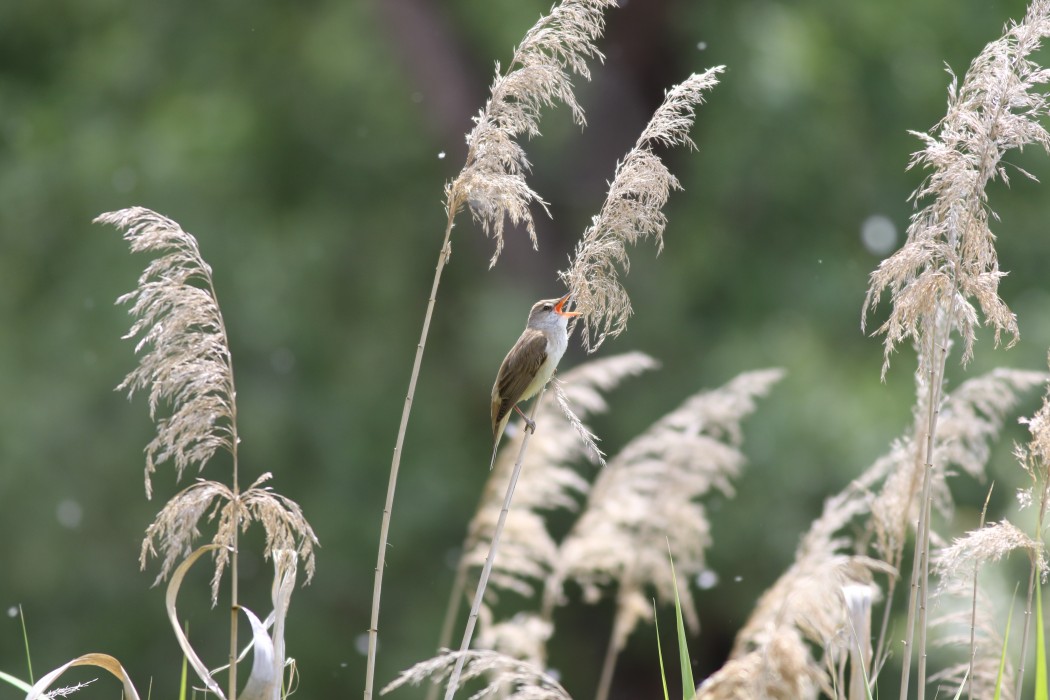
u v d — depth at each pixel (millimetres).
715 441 9172
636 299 17000
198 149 17797
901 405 15820
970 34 18078
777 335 16391
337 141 17953
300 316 16750
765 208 17344
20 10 18594
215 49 18109
